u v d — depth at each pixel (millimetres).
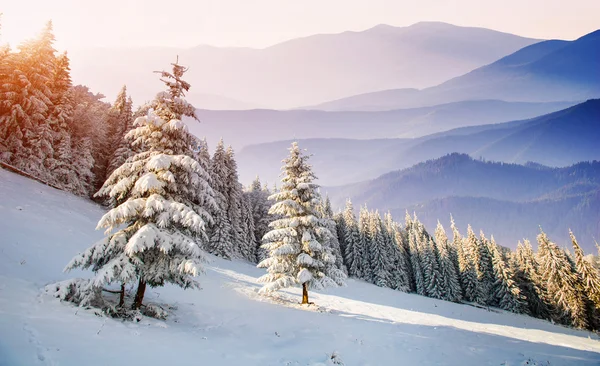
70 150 34250
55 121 32594
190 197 12484
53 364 6062
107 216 10211
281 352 10477
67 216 23672
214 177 42188
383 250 62031
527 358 12414
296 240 20062
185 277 11688
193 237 12445
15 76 29469
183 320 12656
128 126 39688
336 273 20297
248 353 9914
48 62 31250
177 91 12281
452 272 60312
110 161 39125
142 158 11945
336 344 11969
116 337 8352
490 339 16234
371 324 16875
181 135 11883
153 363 7363
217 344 10219
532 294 52500
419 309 31125
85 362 6488
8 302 8320
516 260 59219
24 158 29047
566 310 42844
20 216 18266
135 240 9703
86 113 38594
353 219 67000
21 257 12430
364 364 9961
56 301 9461
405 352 11766
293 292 26375
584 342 22469
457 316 29719
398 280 62344
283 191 20750
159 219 10531
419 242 66500
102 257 10508
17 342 6430
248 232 51250
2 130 28359
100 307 10438
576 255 43281
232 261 40906
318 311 18906
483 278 59188
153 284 11305
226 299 18766
